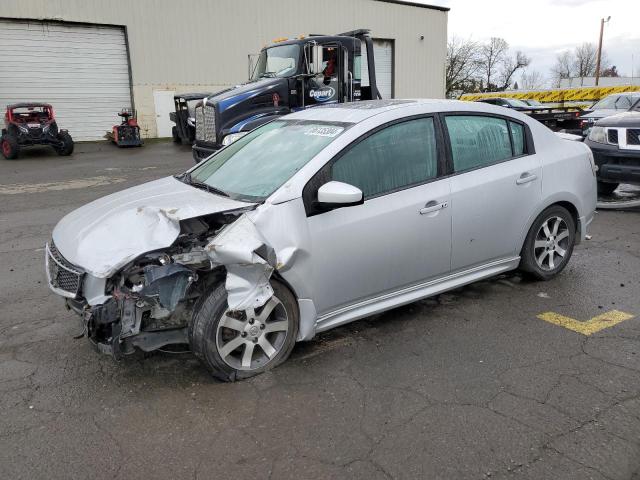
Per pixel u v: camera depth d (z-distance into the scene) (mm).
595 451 2748
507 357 3730
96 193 10211
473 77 58812
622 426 2941
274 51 11305
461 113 4387
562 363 3637
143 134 22281
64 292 3371
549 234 4984
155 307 3242
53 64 20156
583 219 5168
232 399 3266
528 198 4652
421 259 4062
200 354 3332
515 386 3361
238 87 10711
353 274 3744
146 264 3271
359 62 11320
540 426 2957
